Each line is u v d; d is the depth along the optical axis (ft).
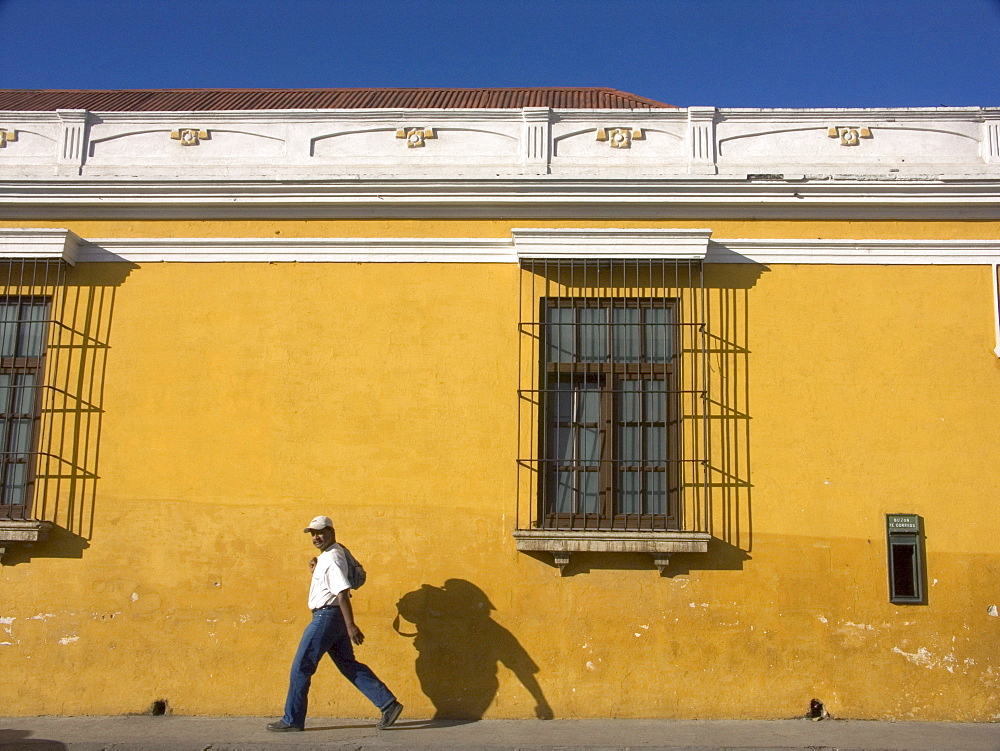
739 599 23.86
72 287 25.98
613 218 25.82
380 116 26.96
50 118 27.30
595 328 25.50
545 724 22.94
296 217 26.18
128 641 24.22
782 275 25.39
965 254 25.30
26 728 22.54
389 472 24.84
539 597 23.99
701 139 26.32
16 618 24.34
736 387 24.88
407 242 25.81
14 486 25.27
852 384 24.85
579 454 25.03
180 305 25.88
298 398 25.30
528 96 38.01
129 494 24.93
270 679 23.95
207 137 27.12
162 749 20.88
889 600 23.77
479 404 25.08
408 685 23.80
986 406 24.64
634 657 23.67
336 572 22.02
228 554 24.58
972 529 24.08
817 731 22.24
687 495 24.40
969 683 23.41
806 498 24.31
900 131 26.27
